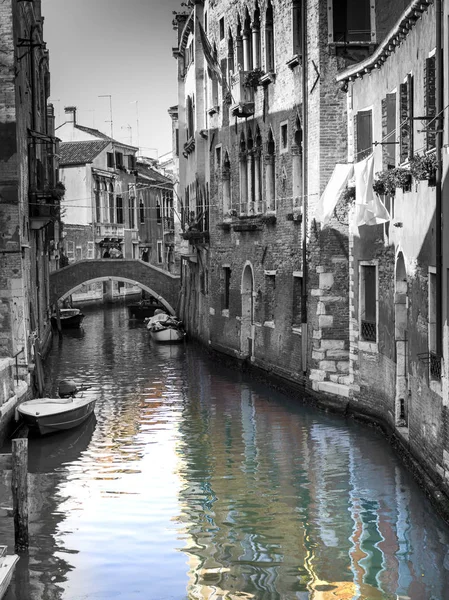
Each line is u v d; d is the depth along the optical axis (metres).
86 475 16.39
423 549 12.29
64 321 43.50
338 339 21.44
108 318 49.94
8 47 21.86
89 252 58.16
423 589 11.11
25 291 22.86
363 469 16.12
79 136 63.22
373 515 13.68
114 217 62.53
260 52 25.97
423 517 13.48
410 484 15.11
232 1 27.86
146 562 12.23
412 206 15.62
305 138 21.95
